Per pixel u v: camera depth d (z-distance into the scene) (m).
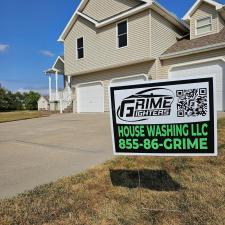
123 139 3.91
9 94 51.09
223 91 13.50
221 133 7.29
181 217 3.33
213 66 13.84
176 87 3.61
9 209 3.63
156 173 4.86
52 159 6.34
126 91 3.86
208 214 3.34
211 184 4.25
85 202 3.81
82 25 18.95
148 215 3.41
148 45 15.20
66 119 15.80
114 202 3.79
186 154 3.58
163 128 3.68
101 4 17.81
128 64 16.64
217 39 14.16
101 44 17.73
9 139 9.68
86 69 18.81
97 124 12.34
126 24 16.30
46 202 3.83
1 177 5.10
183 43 16.23
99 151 6.94
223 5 14.58
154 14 15.49
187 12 16.22
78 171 5.22
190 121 3.54
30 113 23.30
